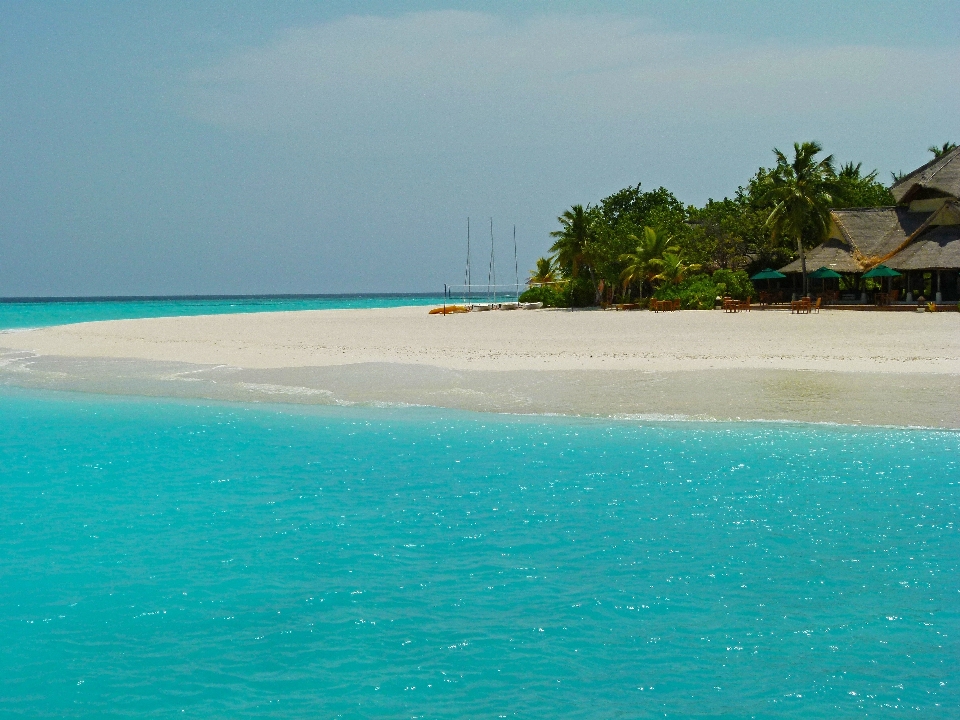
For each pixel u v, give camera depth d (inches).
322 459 627.5
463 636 334.0
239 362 1140.5
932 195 2637.8
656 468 588.7
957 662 312.3
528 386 900.0
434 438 693.3
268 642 330.0
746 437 678.5
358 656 318.7
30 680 304.2
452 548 431.8
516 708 282.8
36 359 1249.4
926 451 626.2
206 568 407.5
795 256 2869.1
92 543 444.5
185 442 690.2
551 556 419.2
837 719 275.7
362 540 445.7
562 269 3299.7
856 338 1352.1
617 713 279.7
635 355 1136.2
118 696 292.2
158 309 4958.2
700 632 336.8
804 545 431.5
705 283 2699.3
